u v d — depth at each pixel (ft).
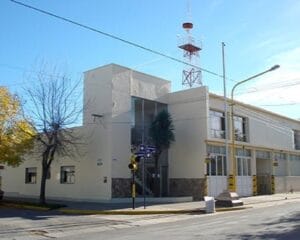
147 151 93.09
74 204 99.60
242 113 137.69
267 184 147.54
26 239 52.29
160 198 108.68
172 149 123.54
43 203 98.22
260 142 145.48
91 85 113.70
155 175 116.47
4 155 103.60
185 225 61.46
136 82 116.47
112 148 107.04
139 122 116.37
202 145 117.29
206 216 77.20
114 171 106.83
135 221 71.26
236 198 97.30
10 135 103.60
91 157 110.83
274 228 54.13
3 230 60.59
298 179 163.73
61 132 103.35
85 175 111.86
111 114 107.86
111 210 85.10
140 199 109.09
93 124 111.34
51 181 122.31
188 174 119.24
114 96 109.19
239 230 52.70
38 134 101.60
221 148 124.36
